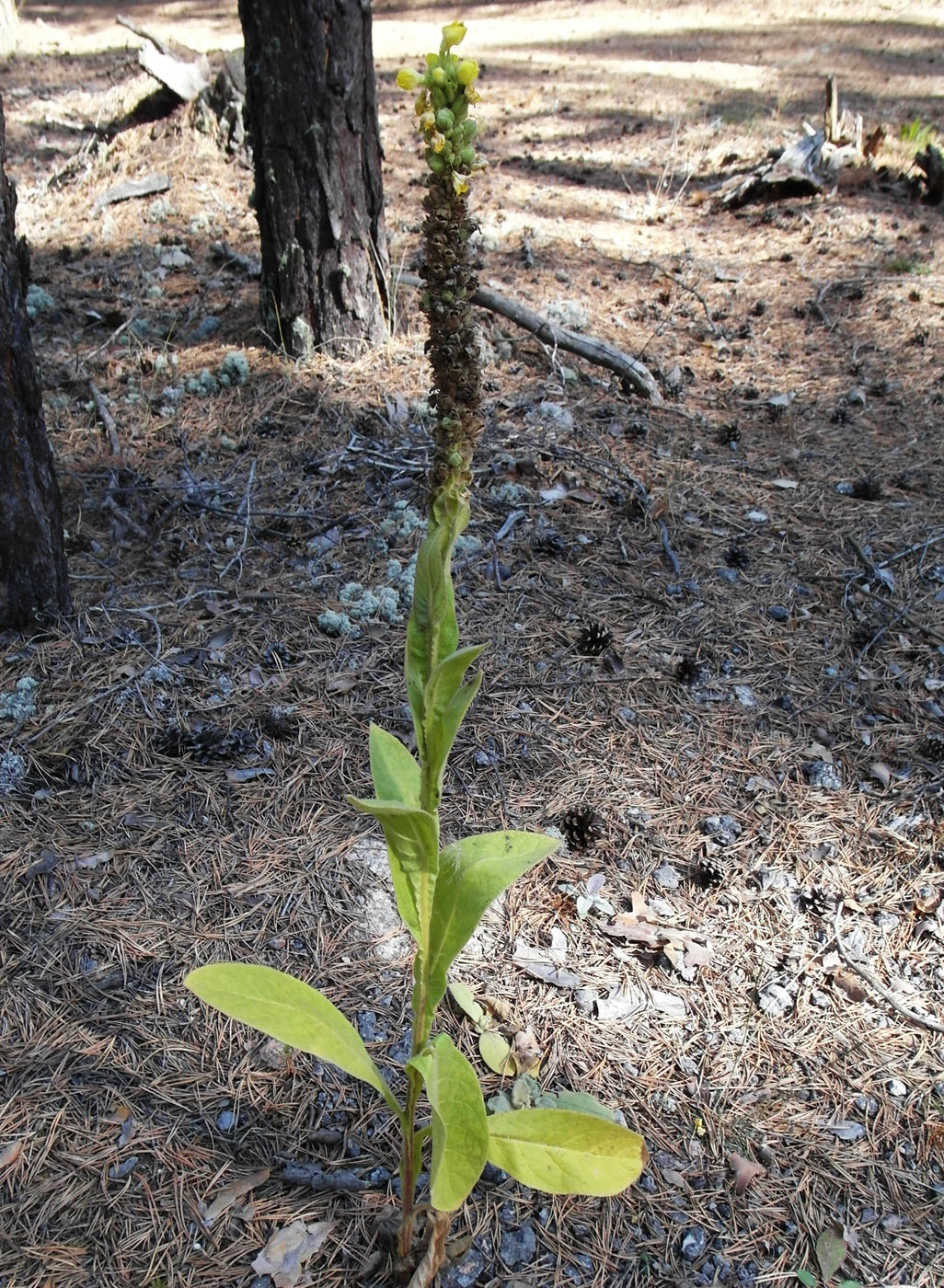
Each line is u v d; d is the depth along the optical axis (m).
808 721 3.54
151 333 5.68
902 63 14.03
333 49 4.57
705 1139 2.36
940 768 3.37
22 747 3.11
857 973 2.75
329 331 5.23
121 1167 2.19
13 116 10.01
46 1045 2.40
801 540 4.46
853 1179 2.30
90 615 3.66
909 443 5.30
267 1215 2.13
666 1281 2.10
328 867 2.89
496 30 16.30
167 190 7.57
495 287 6.12
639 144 9.80
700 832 3.11
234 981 1.84
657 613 3.96
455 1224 2.16
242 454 4.69
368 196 5.04
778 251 7.32
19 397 3.26
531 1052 2.48
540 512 4.43
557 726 3.42
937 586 4.24
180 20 16.61
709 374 5.77
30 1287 1.98
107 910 2.71
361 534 4.22
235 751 3.18
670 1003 2.64
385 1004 2.56
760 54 14.61
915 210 8.14
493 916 2.83
